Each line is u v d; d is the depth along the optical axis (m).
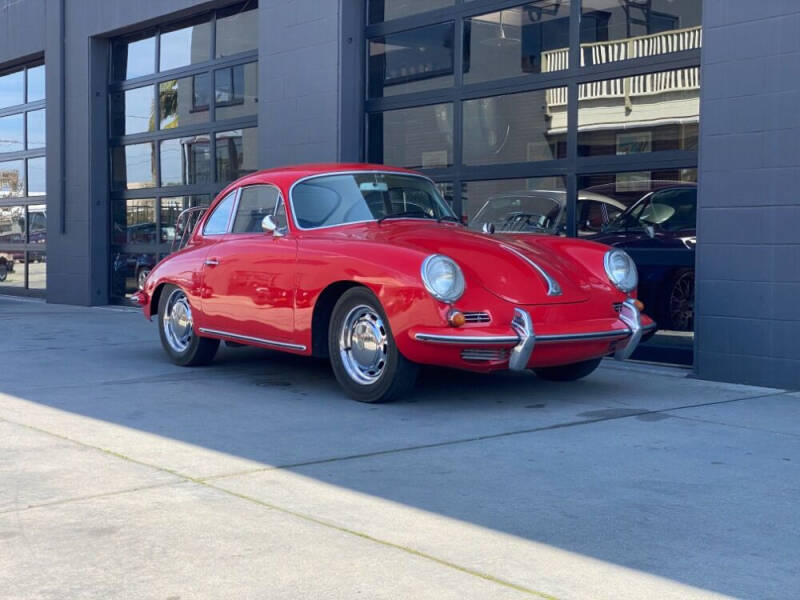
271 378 6.87
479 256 5.68
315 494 3.94
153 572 3.06
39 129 15.00
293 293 6.14
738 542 3.38
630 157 7.50
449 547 3.31
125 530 3.47
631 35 7.46
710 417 5.52
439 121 8.97
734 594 2.91
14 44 14.95
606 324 5.69
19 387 6.48
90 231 13.45
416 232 6.13
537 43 8.12
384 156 9.50
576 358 5.70
